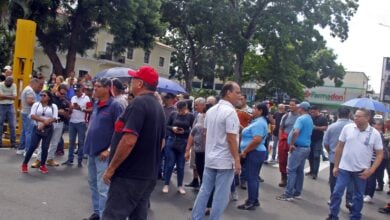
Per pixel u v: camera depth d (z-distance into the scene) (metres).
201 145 7.55
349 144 6.68
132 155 3.95
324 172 13.23
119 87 5.65
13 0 23.41
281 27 31.44
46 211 6.22
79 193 7.41
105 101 5.58
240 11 33.06
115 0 26.27
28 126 9.98
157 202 7.39
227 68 41.19
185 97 11.41
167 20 35.75
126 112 4.00
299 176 8.72
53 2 26.00
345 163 6.69
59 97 9.79
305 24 31.77
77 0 27.03
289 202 8.43
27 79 11.97
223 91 5.59
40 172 8.72
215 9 32.28
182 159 8.16
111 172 3.89
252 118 7.96
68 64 28.48
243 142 7.62
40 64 36.75
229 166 5.41
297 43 33.56
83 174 8.98
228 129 5.36
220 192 5.44
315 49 33.12
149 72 4.11
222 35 34.38
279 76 38.00
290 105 10.09
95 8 26.03
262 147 7.52
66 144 12.22
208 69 43.00
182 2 34.56
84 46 29.36
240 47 33.78
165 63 49.34
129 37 28.06
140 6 27.95
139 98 3.99
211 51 39.88
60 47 29.06
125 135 3.84
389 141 10.27
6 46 24.72
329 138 8.30
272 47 34.56
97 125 5.54
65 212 6.26
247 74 40.44
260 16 33.28
